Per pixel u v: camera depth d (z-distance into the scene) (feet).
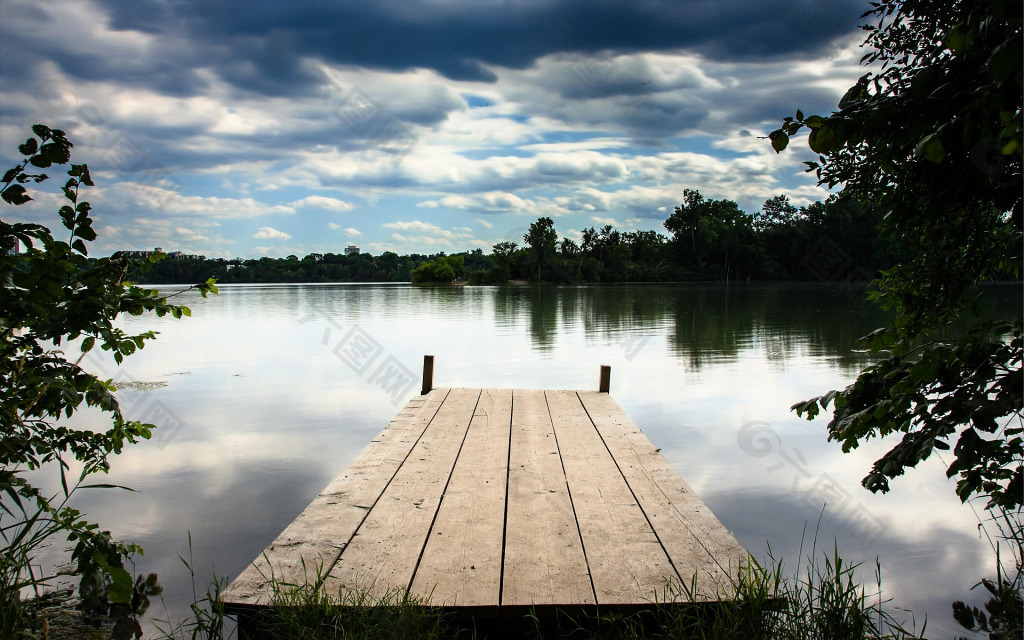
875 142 6.99
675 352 38.45
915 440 6.82
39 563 10.85
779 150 7.02
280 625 7.97
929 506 13.91
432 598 8.37
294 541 10.07
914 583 10.42
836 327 51.52
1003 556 11.34
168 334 48.88
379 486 12.69
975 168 6.92
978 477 6.62
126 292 9.53
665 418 22.18
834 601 8.70
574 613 8.27
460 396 22.76
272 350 39.93
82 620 9.09
